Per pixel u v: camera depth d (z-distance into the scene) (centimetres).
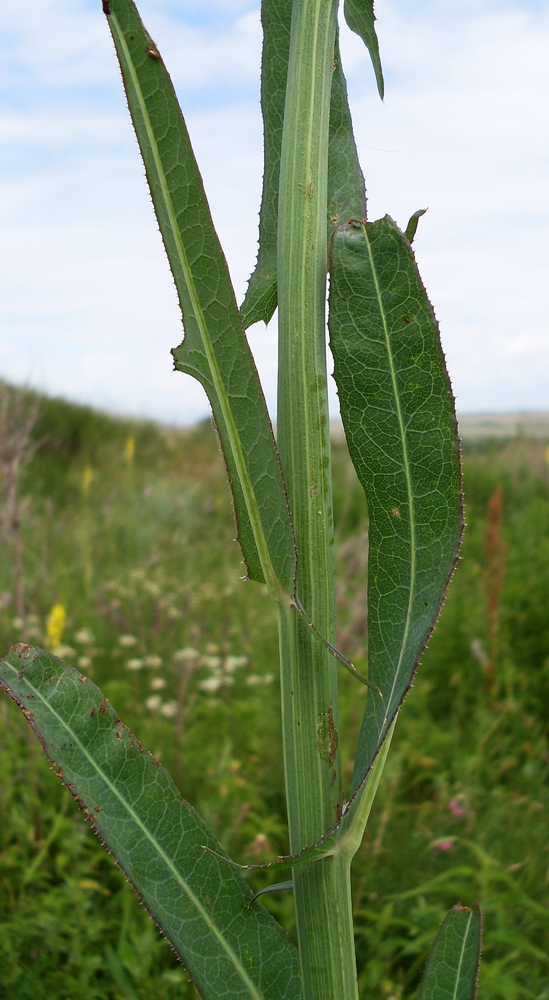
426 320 19
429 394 19
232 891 21
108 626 89
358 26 23
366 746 20
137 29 17
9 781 54
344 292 20
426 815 57
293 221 20
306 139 20
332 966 19
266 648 88
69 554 119
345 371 20
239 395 19
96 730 21
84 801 20
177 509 162
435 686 80
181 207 18
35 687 21
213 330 18
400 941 43
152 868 20
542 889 49
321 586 20
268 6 22
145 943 41
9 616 80
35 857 47
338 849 19
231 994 20
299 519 20
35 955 42
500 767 64
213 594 104
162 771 21
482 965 41
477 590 99
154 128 18
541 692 78
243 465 19
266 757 64
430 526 19
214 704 69
